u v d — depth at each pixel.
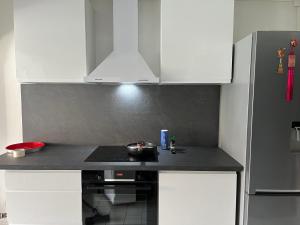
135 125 2.21
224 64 1.78
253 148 1.44
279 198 1.47
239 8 2.11
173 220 1.64
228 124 1.91
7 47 2.13
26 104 2.16
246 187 1.52
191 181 1.61
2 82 2.17
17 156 1.79
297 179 1.45
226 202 1.62
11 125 2.21
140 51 2.14
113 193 1.65
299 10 2.08
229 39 1.76
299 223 1.49
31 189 1.65
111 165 1.61
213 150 2.04
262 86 1.40
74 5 1.76
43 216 1.67
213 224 1.64
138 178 1.63
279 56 1.37
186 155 1.87
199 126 2.20
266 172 1.45
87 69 1.84
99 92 2.18
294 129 1.45
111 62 1.78
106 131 2.21
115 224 1.68
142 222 1.67
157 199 1.64
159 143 2.22
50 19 1.77
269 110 1.41
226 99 1.97
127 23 1.81
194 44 1.76
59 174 1.63
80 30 1.78
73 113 2.19
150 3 2.11
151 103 2.19
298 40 1.36
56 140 2.21
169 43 1.76
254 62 1.40
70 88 2.17
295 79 1.38
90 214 1.67
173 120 2.20
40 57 1.79
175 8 1.74
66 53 1.79
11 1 2.10
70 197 1.65
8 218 1.67
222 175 1.60
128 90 2.18
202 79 1.79
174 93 2.17
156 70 2.15
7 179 1.64
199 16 1.75
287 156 1.44
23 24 1.77
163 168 1.59
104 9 2.11
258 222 1.50
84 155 1.86
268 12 2.11
